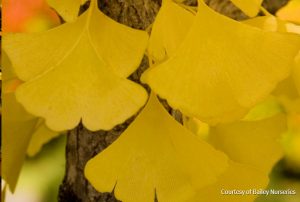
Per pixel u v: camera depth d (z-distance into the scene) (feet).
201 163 1.31
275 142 1.53
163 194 1.29
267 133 1.53
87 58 1.25
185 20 1.28
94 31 1.28
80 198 1.55
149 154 1.31
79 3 1.28
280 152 1.53
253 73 1.24
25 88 1.22
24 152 1.67
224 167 1.31
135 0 1.42
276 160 1.52
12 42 1.26
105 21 1.29
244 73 1.24
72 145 1.55
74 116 1.22
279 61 1.25
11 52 1.26
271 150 1.52
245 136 1.52
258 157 1.52
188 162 1.31
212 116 1.22
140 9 1.42
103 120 1.22
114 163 1.30
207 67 1.24
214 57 1.25
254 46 1.25
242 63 1.25
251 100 1.23
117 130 1.48
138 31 1.27
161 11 1.28
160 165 1.31
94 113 1.22
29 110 1.22
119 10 1.42
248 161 1.51
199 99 1.23
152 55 1.28
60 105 1.22
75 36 1.28
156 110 1.34
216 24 1.27
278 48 1.25
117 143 1.32
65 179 1.59
